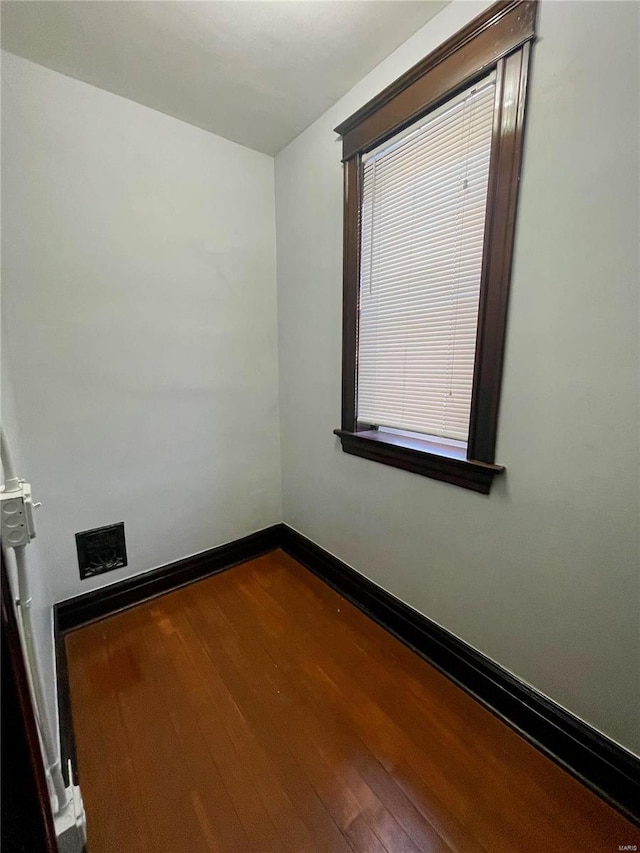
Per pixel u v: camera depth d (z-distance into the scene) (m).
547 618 1.17
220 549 2.16
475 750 1.18
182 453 1.95
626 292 0.92
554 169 1.00
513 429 1.18
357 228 1.61
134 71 1.41
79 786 1.07
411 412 1.51
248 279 2.04
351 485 1.84
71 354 1.57
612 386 0.97
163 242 1.74
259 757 1.16
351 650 1.58
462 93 1.20
